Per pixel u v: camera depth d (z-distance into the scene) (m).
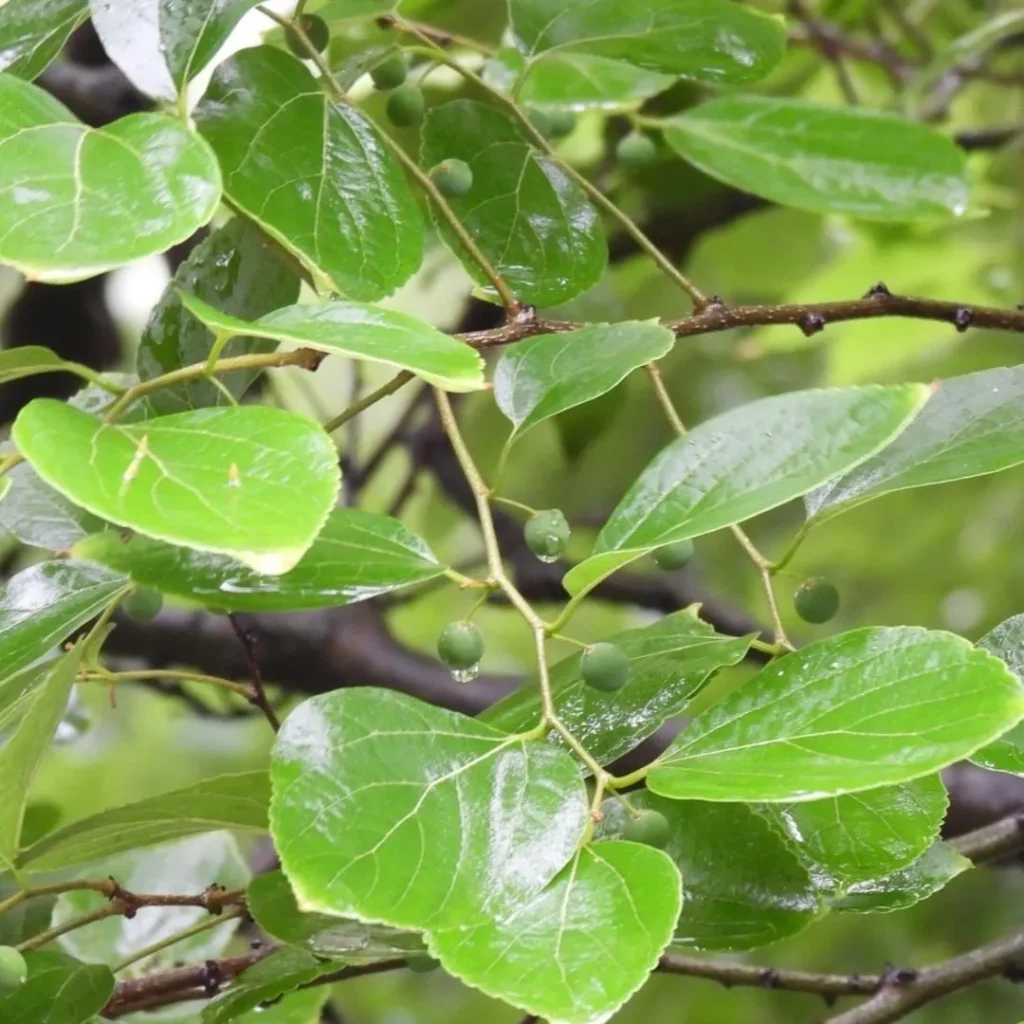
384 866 0.63
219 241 0.74
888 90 1.33
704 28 0.77
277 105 0.71
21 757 0.68
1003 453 0.68
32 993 0.70
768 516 1.52
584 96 0.84
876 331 1.27
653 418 1.32
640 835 0.65
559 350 0.70
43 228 0.62
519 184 0.77
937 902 1.46
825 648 0.65
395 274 0.71
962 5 1.32
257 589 0.67
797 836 0.67
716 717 0.65
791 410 0.65
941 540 1.56
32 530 0.73
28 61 0.71
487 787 0.64
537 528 0.69
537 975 0.61
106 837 0.71
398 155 0.73
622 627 1.54
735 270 1.20
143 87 0.68
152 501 0.61
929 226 1.22
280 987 0.69
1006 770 0.66
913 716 0.63
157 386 0.64
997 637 0.69
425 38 0.77
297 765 0.63
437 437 1.12
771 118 0.84
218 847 0.81
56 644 0.67
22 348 0.64
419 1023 1.45
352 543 0.67
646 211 1.08
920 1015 1.41
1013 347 1.33
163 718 1.50
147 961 0.79
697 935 0.67
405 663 1.02
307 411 1.18
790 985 0.79
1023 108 1.39
